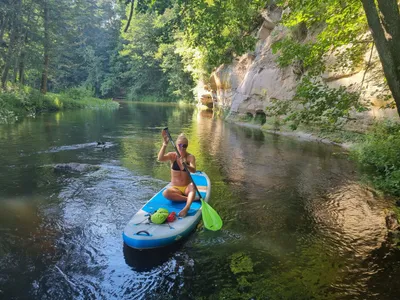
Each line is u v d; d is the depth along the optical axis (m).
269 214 5.32
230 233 4.63
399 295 3.30
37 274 3.63
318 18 6.67
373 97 9.23
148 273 3.69
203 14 6.52
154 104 37.03
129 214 5.22
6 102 17.12
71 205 5.53
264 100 15.93
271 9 15.83
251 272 3.71
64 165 7.70
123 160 8.64
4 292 3.32
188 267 3.80
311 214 5.33
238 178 7.27
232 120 18.97
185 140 5.09
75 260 3.91
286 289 3.41
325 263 3.90
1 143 10.21
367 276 3.63
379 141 7.90
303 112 5.83
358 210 5.47
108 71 49.19
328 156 9.52
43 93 24.00
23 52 21.30
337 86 10.53
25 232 4.56
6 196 5.85
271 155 9.67
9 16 19.41
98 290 3.39
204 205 4.64
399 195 6.05
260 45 17.19
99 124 16.02
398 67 4.16
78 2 27.75
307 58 6.44
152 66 43.22
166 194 4.89
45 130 13.12
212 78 23.00
